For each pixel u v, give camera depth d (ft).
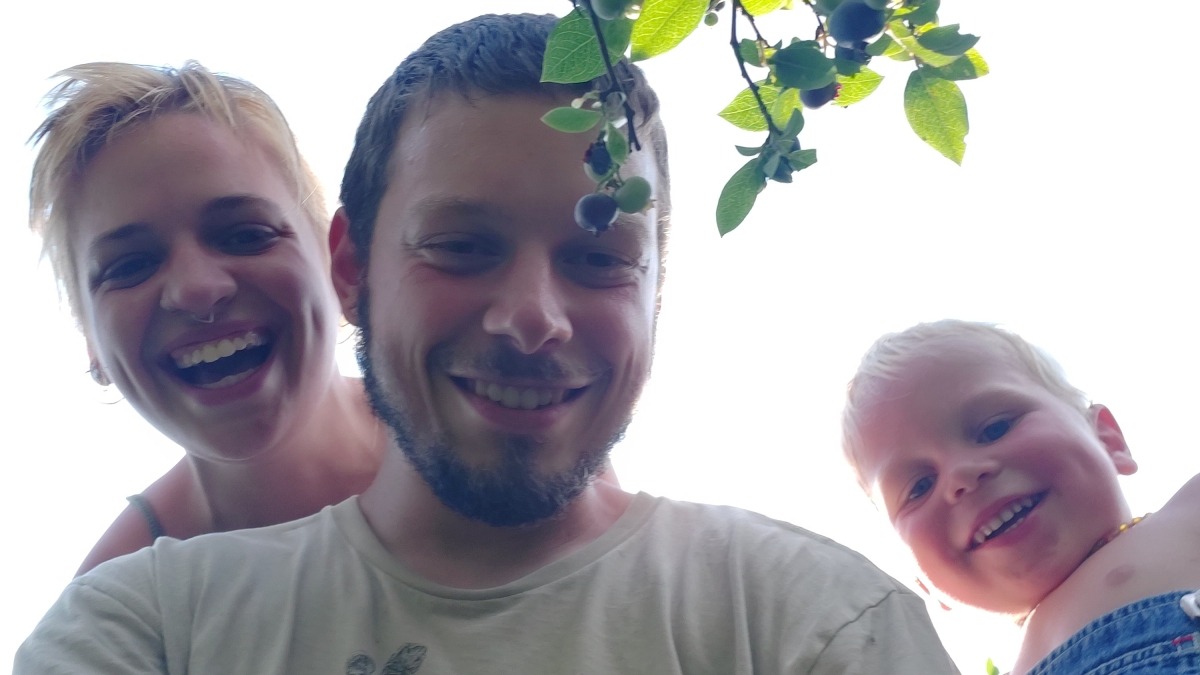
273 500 2.70
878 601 1.55
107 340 2.45
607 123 1.25
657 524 1.73
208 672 1.52
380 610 1.60
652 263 1.70
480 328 1.58
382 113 1.79
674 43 1.22
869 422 2.91
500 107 1.64
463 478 1.61
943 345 2.89
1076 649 2.29
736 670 1.50
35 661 1.52
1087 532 2.56
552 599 1.58
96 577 1.65
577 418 1.63
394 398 1.66
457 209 1.60
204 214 2.42
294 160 2.60
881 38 1.27
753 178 1.24
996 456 2.66
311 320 2.52
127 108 2.49
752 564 1.63
